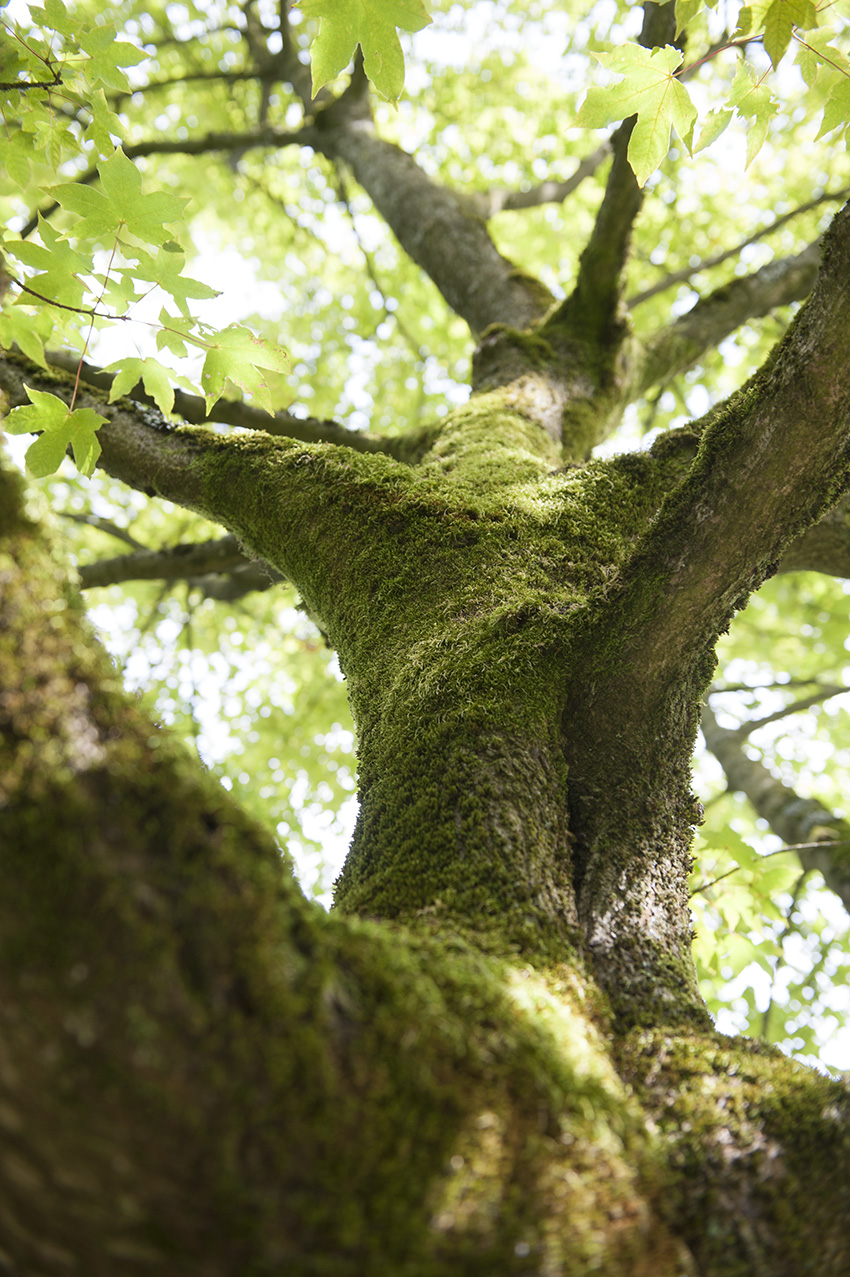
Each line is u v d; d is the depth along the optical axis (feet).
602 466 7.49
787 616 21.89
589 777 5.42
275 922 2.89
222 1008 2.64
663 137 6.16
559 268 22.61
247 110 22.62
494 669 5.46
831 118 6.23
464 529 6.57
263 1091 2.61
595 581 6.46
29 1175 2.56
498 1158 2.87
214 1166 2.53
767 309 14.11
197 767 3.39
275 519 7.13
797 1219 3.36
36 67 7.31
